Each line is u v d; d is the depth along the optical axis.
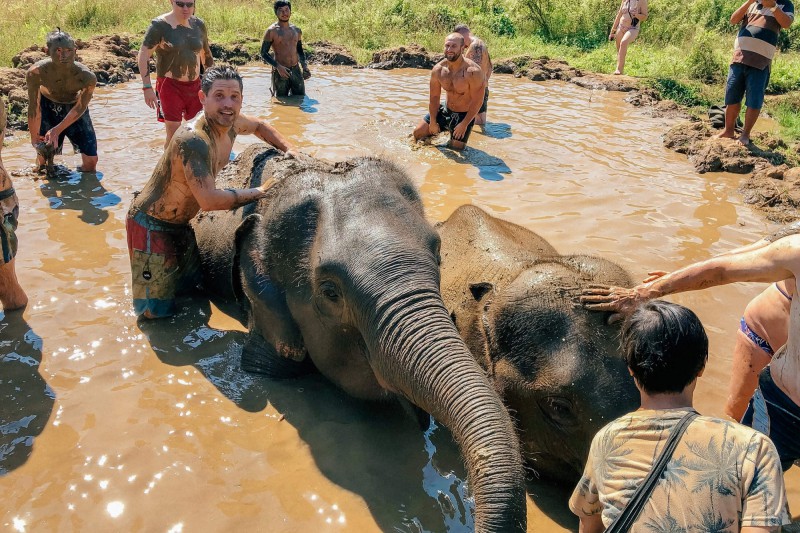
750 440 2.07
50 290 5.22
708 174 8.59
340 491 3.50
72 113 7.20
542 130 10.28
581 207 7.28
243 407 4.13
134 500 3.39
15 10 15.45
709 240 6.59
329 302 3.74
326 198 3.94
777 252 3.00
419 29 17.92
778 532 2.06
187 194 4.67
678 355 2.18
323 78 13.52
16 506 3.32
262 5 18.97
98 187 7.27
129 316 4.99
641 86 13.33
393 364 3.29
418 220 3.78
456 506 3.43
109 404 4.07
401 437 3.93
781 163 8.91
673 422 2.15
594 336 3.26
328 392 4.32
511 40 18.23
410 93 12.38
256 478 3.57
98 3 16.03
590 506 2.40
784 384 3.13
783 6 8.88
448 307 4.05
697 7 20.11
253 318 4.48
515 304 3.48
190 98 8.23
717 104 11.94
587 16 19.41
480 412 2.88
